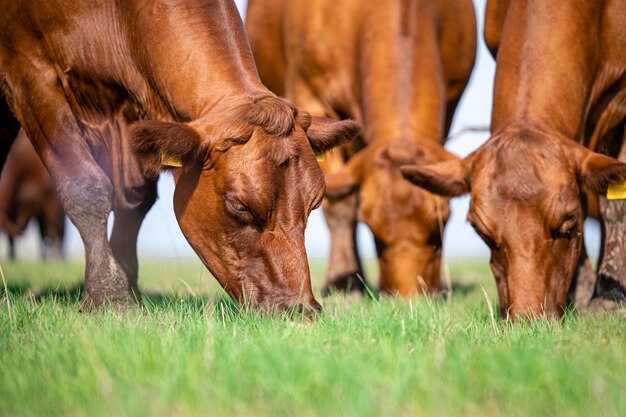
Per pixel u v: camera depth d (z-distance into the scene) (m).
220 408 5.96
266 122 9.50
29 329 8.47
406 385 6.25
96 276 10.85
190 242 10.04
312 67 17.14
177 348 7.28
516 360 6.86
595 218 15.52
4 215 34.62
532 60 12.02
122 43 10.84
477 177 11.21
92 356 6.85
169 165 9.45
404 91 15.71
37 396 6.18
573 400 6.12
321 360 6.83
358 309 10.88
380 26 16.22
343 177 15.40
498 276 11.06
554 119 11.73
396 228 14.89
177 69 10.30
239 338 7.79
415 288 14.82
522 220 10.69
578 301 13.21
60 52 10.95
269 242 9.41
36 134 11.20
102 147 11.36
